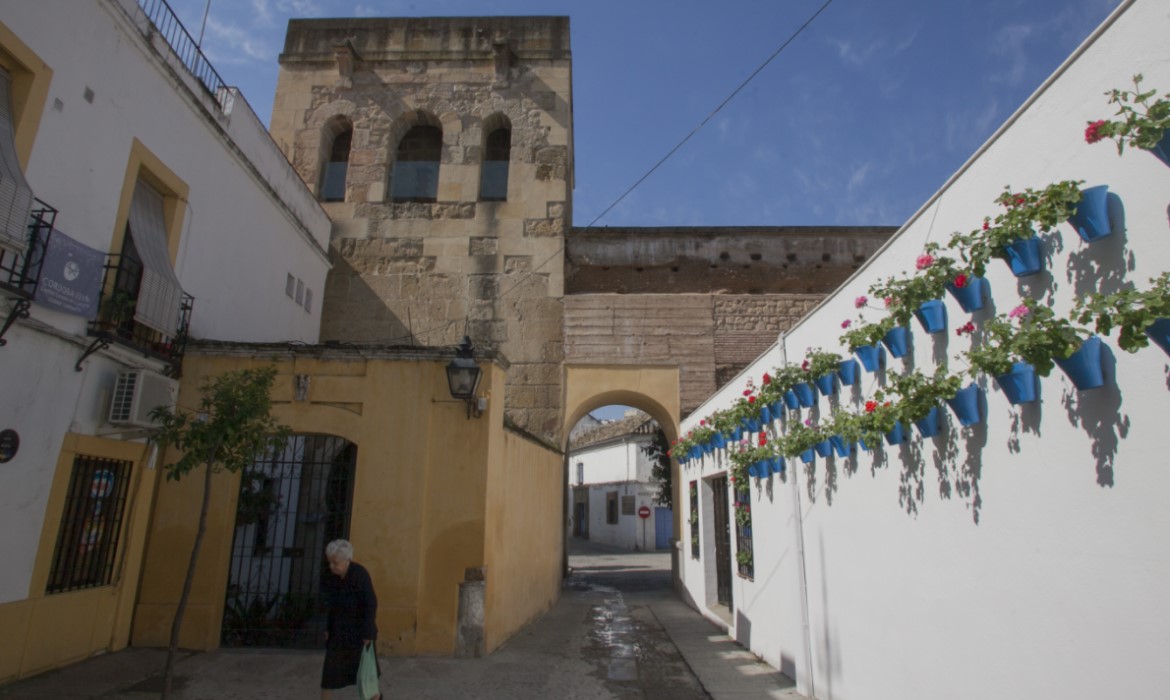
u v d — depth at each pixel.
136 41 7.51
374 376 8.02
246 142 10.60
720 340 15.85
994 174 3.84
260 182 11.02
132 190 7.50
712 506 11.91
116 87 7.24
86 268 6.60
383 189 17.17
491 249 16.64
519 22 18.47
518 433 9.83
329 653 5.07
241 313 10.46
